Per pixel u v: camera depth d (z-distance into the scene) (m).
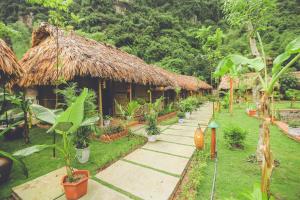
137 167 4.02
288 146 5.63
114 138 6.09
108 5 44.75
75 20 4.95
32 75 6.66
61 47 6.60
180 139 6.30
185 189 3.14
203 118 11.00
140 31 42.69
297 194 3.07
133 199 2.89
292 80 23.98
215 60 10.64
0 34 6.05
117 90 9.89
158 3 63.28
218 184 3.36
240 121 9.96
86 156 4.21
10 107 6.97
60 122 2.62
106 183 3.36
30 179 3.48
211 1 60.75
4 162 3.37
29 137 6.24
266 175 2.43
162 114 10.89
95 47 8.41
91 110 4.89
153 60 37.41
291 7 22.95
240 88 18.88
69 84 6.34
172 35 45.31
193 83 22.89
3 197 3.00
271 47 24.50
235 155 4.79
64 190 2.87
